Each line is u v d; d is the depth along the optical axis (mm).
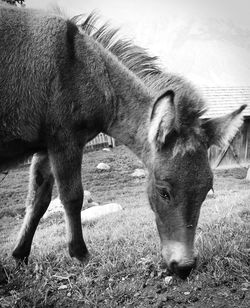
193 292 1048
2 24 1116
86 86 1145
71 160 1178
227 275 1095
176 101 1025
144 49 1315
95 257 1299
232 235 1346
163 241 1015
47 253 1396
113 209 2547
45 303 1057
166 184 964
